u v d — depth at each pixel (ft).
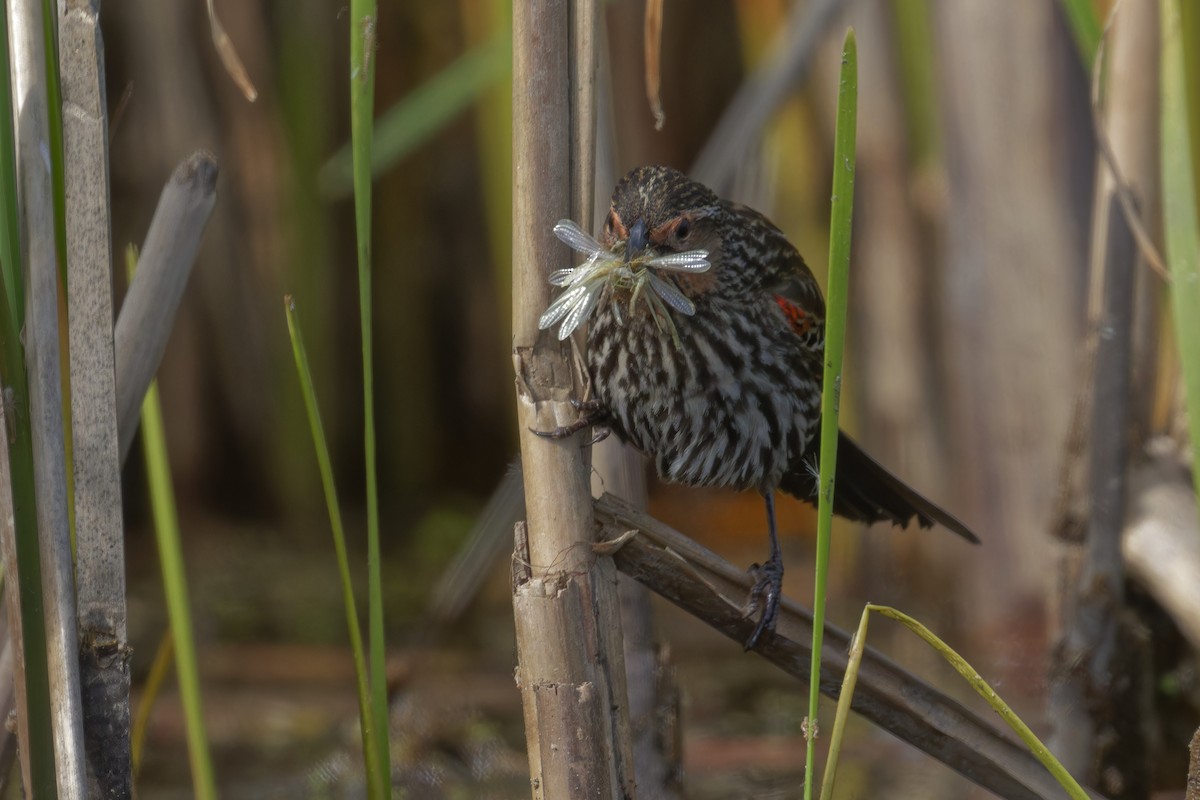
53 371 15.75
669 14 43.96
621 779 16.14
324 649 37.11
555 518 15.83
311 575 42.11
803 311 23.18
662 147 44.29
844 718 15.14
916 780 28.99
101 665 16.57
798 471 24.35
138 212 41.01
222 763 30.76
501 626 39.11
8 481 15.75
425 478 46.98
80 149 16.07
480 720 32.19
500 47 27.12
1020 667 34.24
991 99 36.42
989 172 36.76
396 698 31.91
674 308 21.58
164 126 40.78
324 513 44.78
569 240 15.52
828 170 39.81
